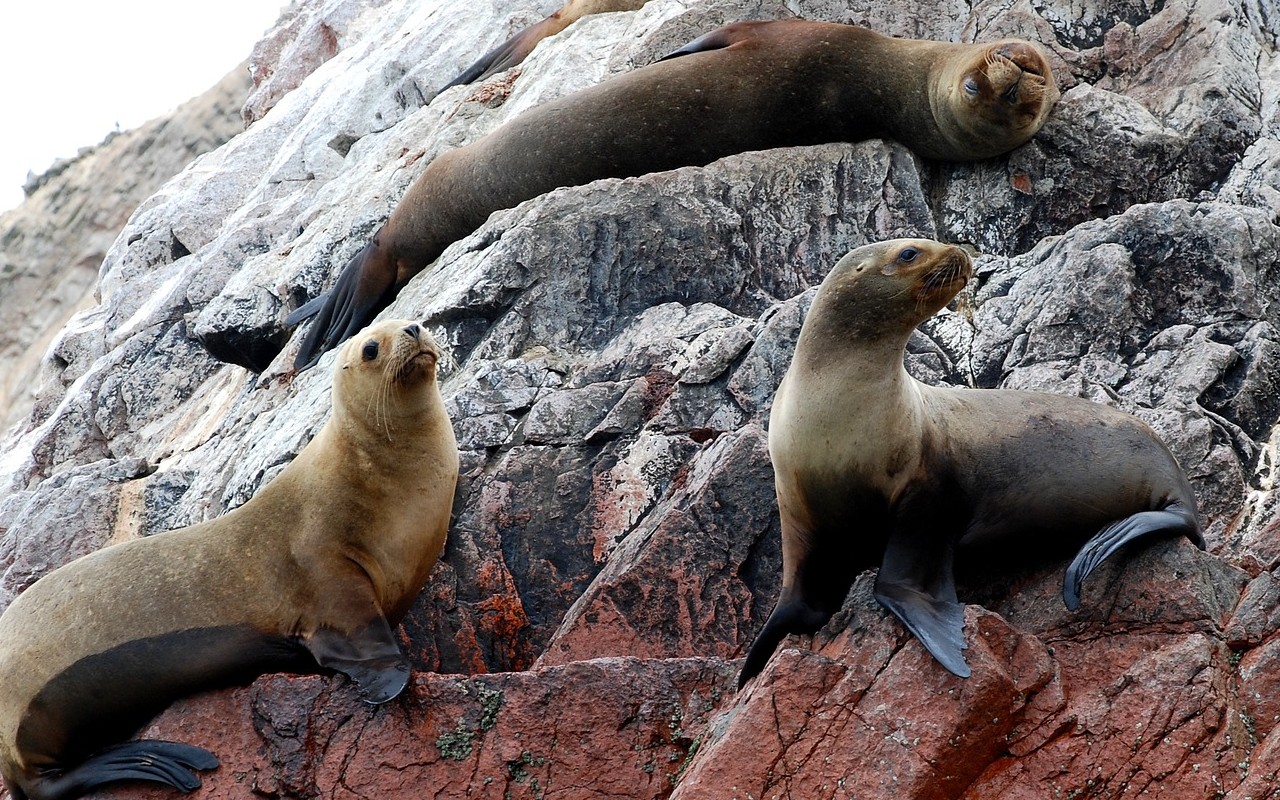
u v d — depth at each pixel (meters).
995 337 15.31
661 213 16.86
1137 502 11.70
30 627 12.12
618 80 18.91
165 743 11.20
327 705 11.20
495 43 25.36
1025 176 17.69
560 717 11.12
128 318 25.09
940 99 17.62
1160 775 9.98
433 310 16.56
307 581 11.99
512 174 18.98
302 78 31.81
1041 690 10.41
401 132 22.98
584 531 14.26
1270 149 17.48
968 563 11.83
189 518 17.02
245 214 24.64
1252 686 10.32
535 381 15.34
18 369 43.81
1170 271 15.23
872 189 17.48
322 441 12.53
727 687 11.35
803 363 11.44
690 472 14.28
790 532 11.71
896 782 10.07
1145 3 19.67
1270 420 14.16
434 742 11.02
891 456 11.21
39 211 47.81
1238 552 12.71
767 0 20.69
